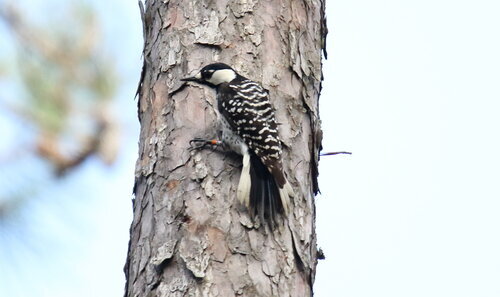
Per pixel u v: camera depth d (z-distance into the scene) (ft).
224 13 37.04
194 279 31.24
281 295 31.71
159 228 32.78
